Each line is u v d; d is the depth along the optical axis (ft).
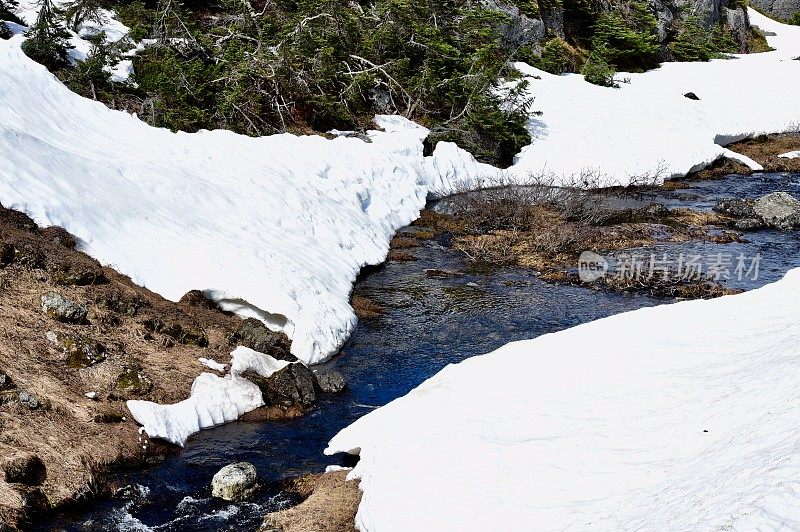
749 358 31.73
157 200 51.16
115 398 36.09
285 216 57.62
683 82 133.59
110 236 46.34
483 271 62.23
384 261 63.10
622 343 37.37
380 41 94.53
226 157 62.64
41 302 39.29
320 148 71.72
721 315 39.78
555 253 66.90
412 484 27.63
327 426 37.93
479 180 84.84
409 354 46.42
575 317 52.75
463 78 93.66
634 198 85.30
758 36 183.21
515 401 32.48
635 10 147.74
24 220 43.34
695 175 98.02
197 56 82.02
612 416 29.48
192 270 47.01
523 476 26.35
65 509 30.12
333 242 59.21
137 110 70.95
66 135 54.34
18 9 82.99
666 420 27.58
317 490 31.07
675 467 23.61
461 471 27.66
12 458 30.58
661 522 19.04
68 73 70.59
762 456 20.13
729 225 75.92
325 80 84.58
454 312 53.26
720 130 113.39
